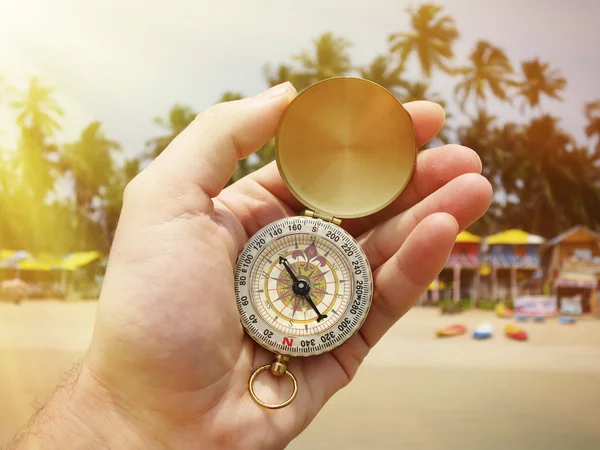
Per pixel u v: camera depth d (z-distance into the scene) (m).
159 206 0.20
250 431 0.20
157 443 0.20
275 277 0.23
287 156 0.24
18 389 1.02
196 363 0.20
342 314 0.22
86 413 0.19
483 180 0.22
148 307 0.19
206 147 0.21
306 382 0.22
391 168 0.24
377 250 0.24
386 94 0.23
